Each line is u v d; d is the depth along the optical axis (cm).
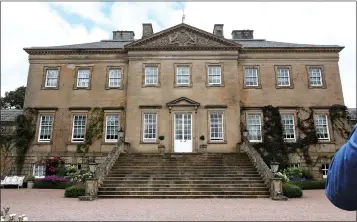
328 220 935
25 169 2639
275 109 2755
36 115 2780
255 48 2873
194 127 2662
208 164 2136
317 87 2816
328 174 148
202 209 1188
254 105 2788
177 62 2833
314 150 2675
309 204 1334
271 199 1530
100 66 2906
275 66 2875
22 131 2709
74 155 2675
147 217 1006
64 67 2906
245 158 2294
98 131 2741
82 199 1517
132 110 2719
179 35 2883
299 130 2723
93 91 2842
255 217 999
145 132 2691
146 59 2842
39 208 1225
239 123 2672
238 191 1639
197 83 2777
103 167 1805
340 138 2706
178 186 1720
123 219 970
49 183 2381
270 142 2670
